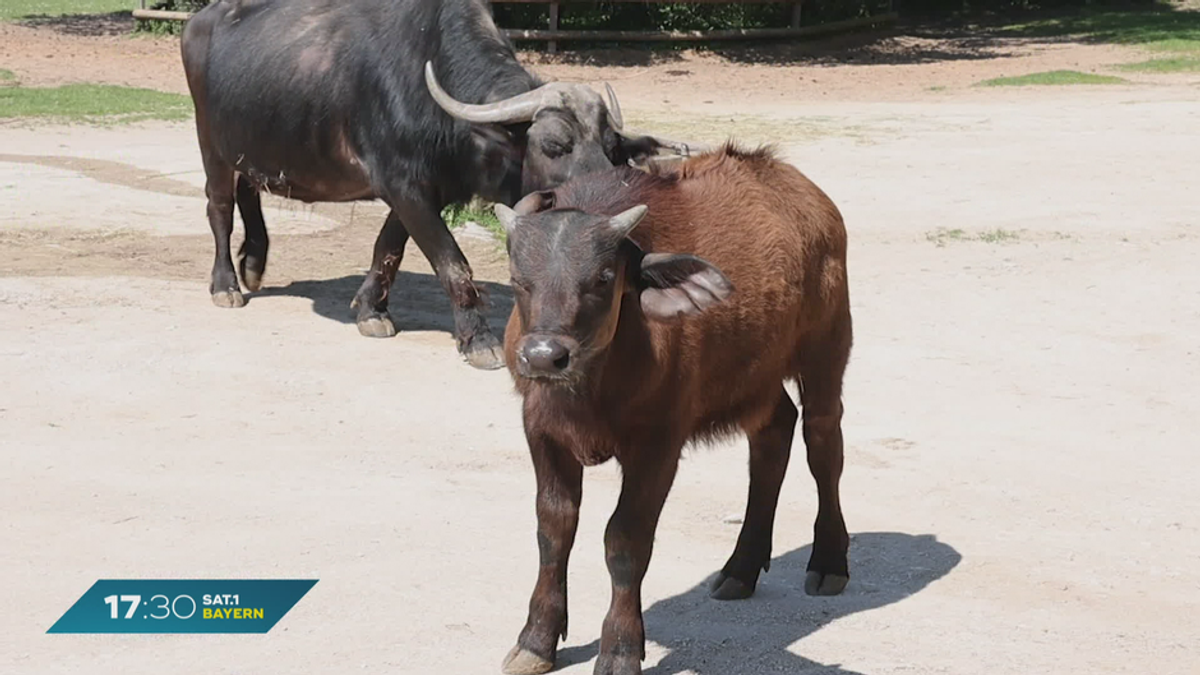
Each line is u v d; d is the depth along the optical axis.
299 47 15.34
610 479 11.18
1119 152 27.61
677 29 47.56
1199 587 9.23
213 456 11.45
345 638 8.23
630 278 7.07
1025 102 36.47
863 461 11.66
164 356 14.13
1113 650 8.23
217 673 7.77
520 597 8.84
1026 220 21.33
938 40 53.50
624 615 7.45
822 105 36.28
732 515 10.43
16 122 29.50
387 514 10.24
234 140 15.94
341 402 12.97
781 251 8.28
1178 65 43.97
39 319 15.28
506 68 14.16
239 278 17.48
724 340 7.85
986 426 12.59
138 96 34.47
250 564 9.27
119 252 18.73
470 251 19.53
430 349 14.93
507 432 12.27
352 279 18.08
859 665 7.96
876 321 16.03
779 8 49.84
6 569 9.12
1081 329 15.77
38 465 11.09
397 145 14.51
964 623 8.58
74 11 56.97
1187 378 14.07
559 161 12.95
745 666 7.93
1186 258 19.03
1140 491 11.05
